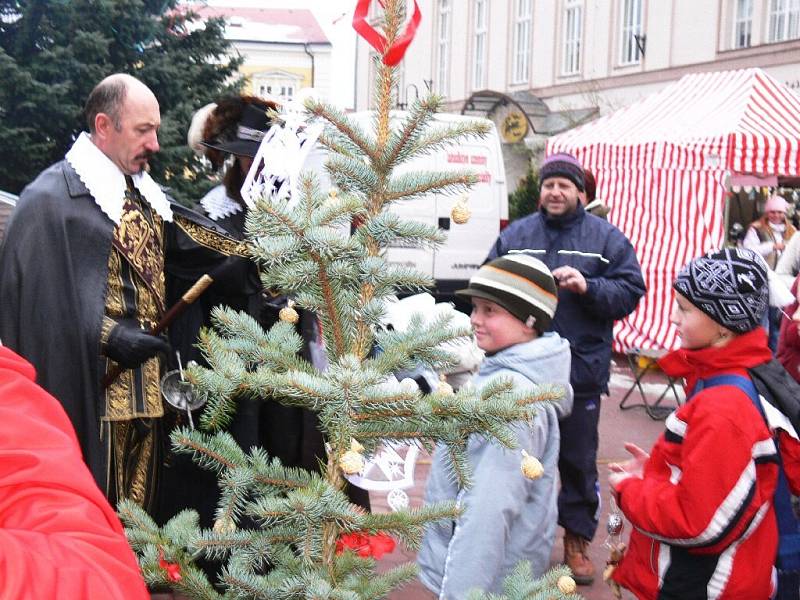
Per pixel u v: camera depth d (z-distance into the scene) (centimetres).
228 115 383
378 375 183
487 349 285
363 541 247
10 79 1146
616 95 2077
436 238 196
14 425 122
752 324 242
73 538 116
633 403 866
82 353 310
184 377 194
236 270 358
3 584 106
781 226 1078
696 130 997
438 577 269
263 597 187
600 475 629
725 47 1827
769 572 238
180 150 1163
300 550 199
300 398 187
